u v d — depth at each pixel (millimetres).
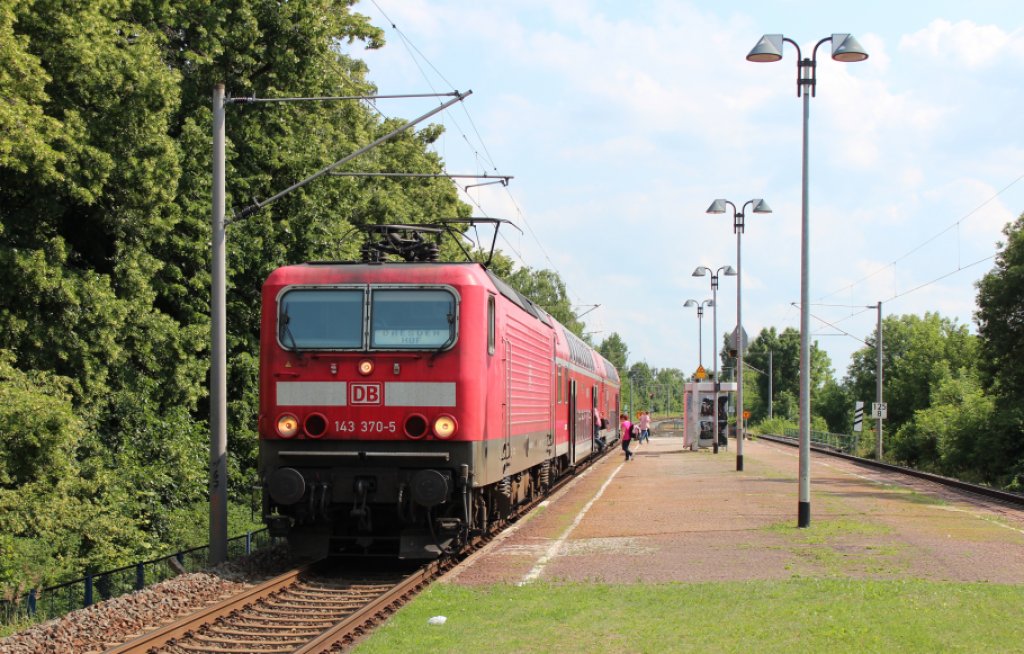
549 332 21516
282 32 24422
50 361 19344
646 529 17859
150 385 22234
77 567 18797
